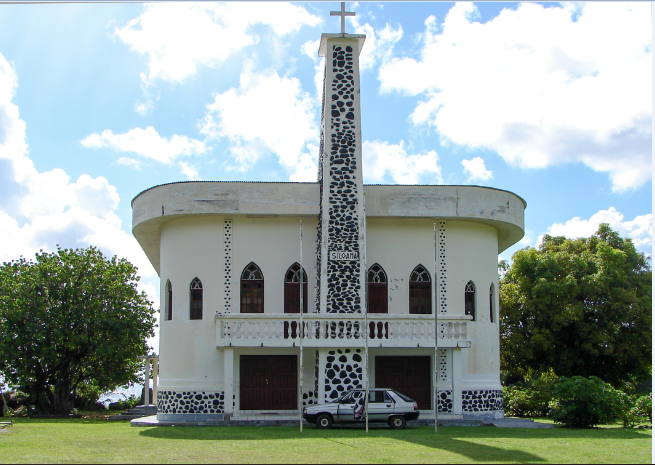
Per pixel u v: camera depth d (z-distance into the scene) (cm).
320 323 2775
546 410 3575
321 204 3033
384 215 3112
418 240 3212
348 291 2920
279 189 3086
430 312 3175
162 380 3162
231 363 2803
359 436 2233
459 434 2325
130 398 5306
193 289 3131
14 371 4012
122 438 2248
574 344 4334
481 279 3262
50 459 1695
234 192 3077
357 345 2764
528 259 4434
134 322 4131
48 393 4281
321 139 3231
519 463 1602
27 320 3950
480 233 3294
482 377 3197
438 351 2969
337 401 2600
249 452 1808
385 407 2559
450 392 2939
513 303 4388
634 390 4509
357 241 2966
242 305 3105
